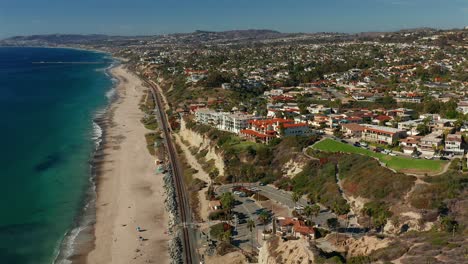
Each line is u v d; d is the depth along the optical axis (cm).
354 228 10544
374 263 7425
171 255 10406
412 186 10969
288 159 14850
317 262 7594
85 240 11375
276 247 8594
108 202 13812
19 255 10556
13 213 12838
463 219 9575
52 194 14362
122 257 10494
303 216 11481
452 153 14388
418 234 8738
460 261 6612
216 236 11000
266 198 13012
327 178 13150
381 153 14462
